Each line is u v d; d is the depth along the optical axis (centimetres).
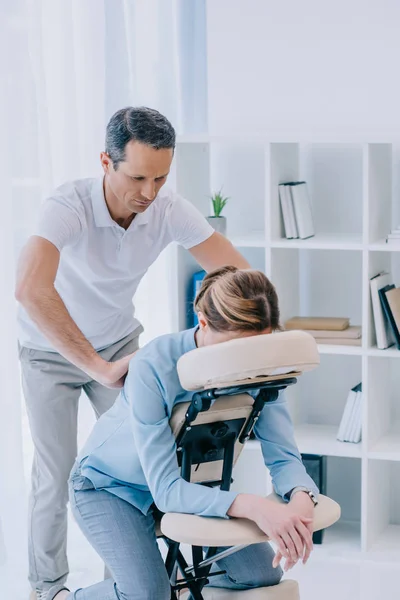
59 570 291
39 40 305
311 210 351
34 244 254
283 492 208
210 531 188
